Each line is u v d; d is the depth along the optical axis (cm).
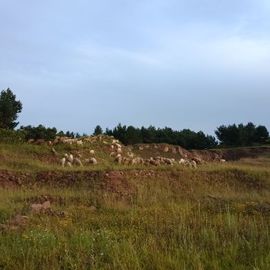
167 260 763
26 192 1669
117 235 961
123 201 1538
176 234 955
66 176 1942
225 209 1304
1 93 3403
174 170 2112
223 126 5609
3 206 1332
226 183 2062
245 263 773
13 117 3353
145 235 959
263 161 3600
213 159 3903
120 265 748
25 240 886
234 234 938
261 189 2002
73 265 761
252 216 1193
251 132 5578
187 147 5069
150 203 1516
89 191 1730
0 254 816
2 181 1858
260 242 876
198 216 1156
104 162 2517
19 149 2486
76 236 909
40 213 1238
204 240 908
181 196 1770
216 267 741
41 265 777
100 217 1197
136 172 2020
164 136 5053
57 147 2622
